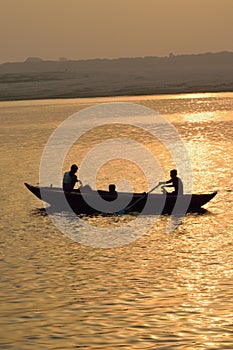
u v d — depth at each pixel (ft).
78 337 64.08
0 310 71.51
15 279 82.64
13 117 385.70
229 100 486.79
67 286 79.41
